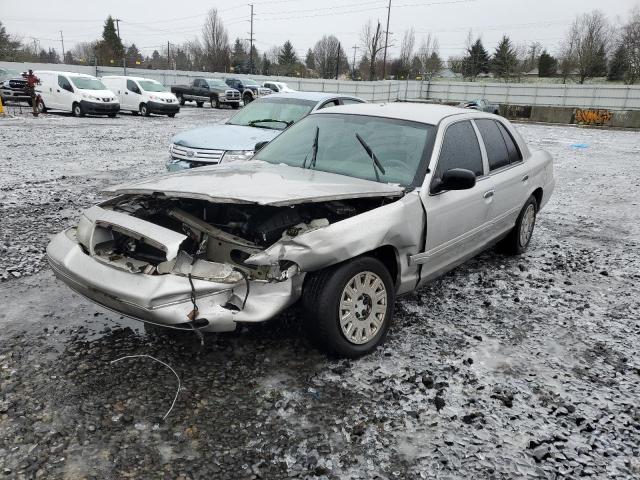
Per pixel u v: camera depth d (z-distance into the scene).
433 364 3.64
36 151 12.70
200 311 3.09
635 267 5.92
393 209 3.70
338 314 3.41
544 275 5.52
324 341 3.44
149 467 2.59
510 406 3.22
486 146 5.09
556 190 10.51
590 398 3.35
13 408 2.96
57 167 10.72
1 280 4.75
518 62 79.88
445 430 2.97
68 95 22.81
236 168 4.27
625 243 6.89
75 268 3.42
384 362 3.63
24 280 4.79
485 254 6.18
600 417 3.17
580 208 8.93
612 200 9.65
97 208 3.76
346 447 2.80
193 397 3.14
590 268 5.82
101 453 2.66
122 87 25.73
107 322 4.03
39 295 4.48
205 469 2.60
